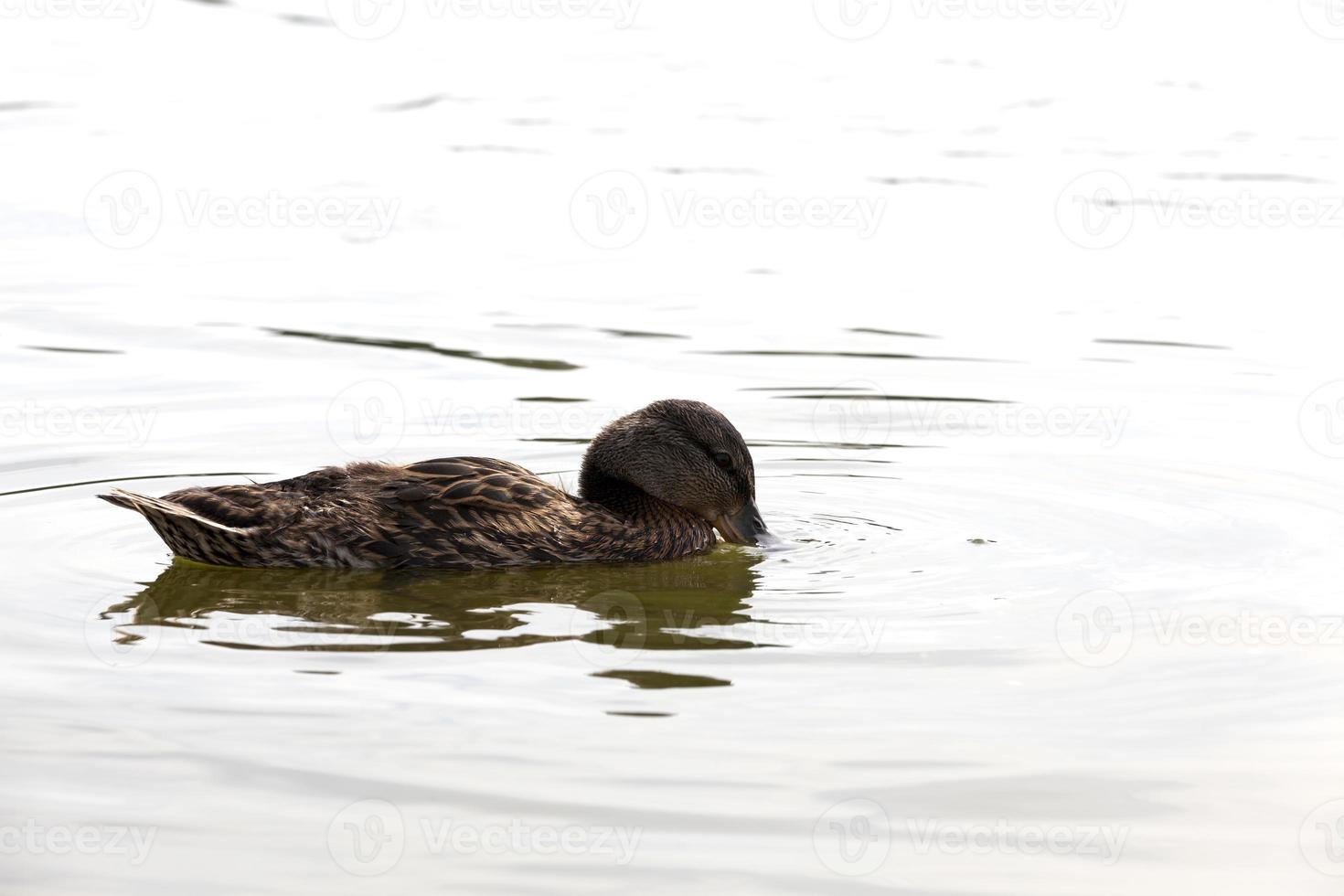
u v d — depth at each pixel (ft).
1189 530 42.55
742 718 30.50
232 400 53.88
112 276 68.23
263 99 97.55
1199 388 56.03
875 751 29.22
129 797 27.22
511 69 106.01
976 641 34.73
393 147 88.48
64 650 33.58
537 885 24.75
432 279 69.10
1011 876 25.18
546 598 38.04
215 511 39.52
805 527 43.91
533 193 81.10
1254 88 99.40
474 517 40.40
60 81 99.25
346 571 39.86
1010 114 94.99
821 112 95.55
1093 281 69.21
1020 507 45.01
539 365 58.49
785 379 57.21
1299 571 39.14
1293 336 61.82
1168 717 30.89
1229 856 25.91
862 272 70.38
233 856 25.55
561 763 28.48
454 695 31.42
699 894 24.54
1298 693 32.01
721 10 120.78
